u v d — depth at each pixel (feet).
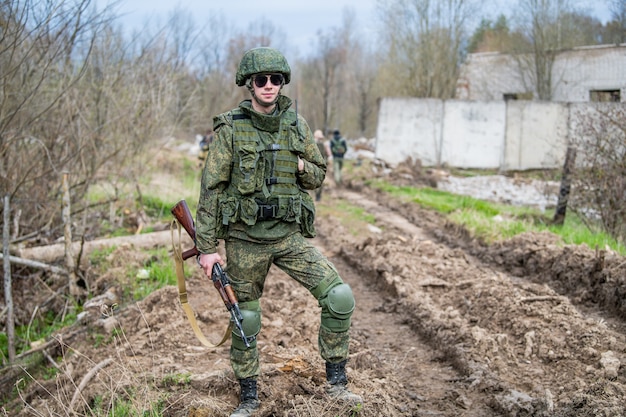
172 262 29.45
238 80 13.00
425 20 109.29
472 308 23.11
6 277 23.45
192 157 87.86
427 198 53.31
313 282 13.20
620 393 14.80
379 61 131.44
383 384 16.37
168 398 14.94
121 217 40.29
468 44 111.45
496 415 15.43
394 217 47.88
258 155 12.68
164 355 18.69
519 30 79.66
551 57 75.20
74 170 36.04
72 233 34.27
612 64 54.19
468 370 17.78
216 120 12.95
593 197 37.37
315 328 20.26
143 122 42.39
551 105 75.00
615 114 37.78
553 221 39.65
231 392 15.26
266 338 19.70
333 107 176.24
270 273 29.22
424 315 22.40
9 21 26.78
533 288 23.88
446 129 78.95
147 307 23.62
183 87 49.03
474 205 47.88
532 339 19.25
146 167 46.80
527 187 64.03
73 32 30.07
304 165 13.05
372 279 29.40
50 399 18.07
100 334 22.26
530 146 77.15
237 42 90.07
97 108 39.34
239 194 12.82
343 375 13.91
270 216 12.89
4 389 21.44
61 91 32.50
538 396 15.87
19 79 30.53
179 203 13.92
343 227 42.32
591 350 17.72
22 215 33.04
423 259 30.17
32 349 22.85
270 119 12.73
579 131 43.11
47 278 30.17
